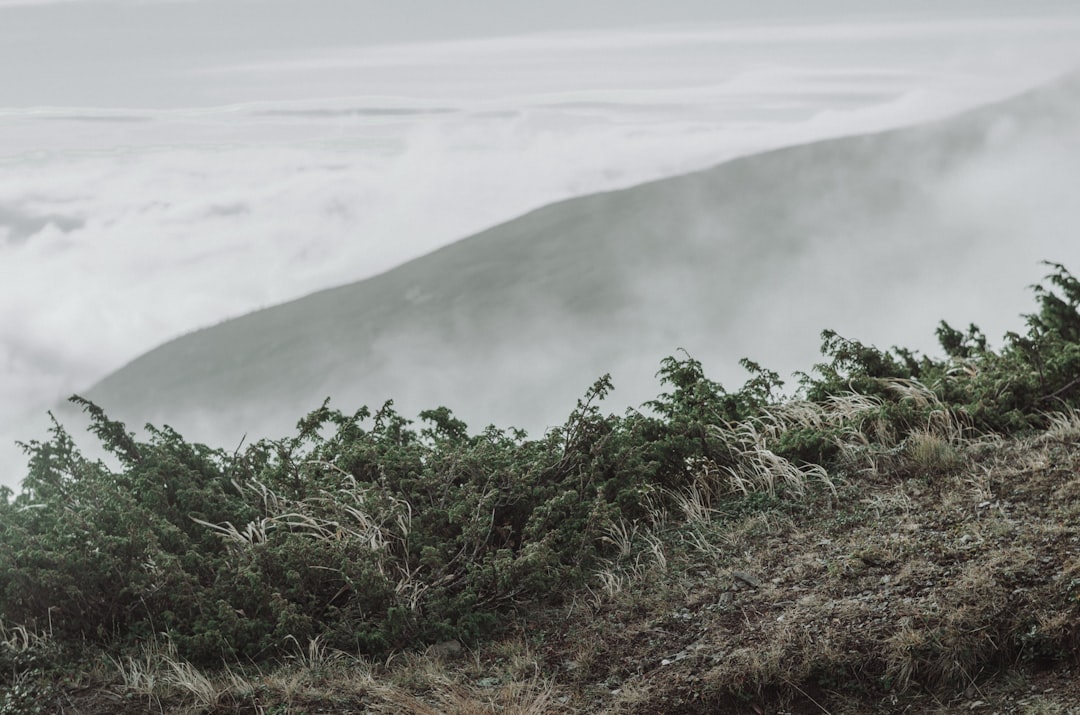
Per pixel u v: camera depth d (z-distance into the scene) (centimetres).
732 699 506
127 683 526
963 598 528
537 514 655
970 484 660
